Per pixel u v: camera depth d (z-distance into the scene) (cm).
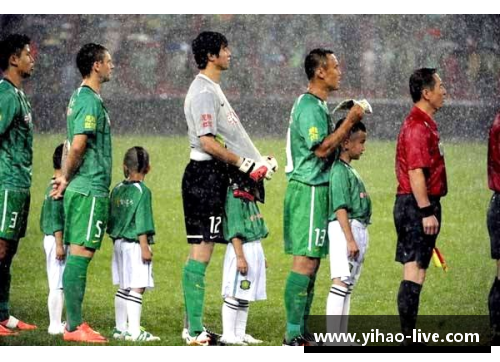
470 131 7938
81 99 2820
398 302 2756
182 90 9538
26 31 9325
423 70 2723
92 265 4256
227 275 2820
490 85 8844
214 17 9662
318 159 2764
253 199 2830
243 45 9419
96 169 2841
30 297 3634
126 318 2973
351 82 9219
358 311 3478
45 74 9175
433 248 2730
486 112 8256
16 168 2942
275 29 9425
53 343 2845
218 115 2852
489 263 4272
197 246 2847
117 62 9538
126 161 2930
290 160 2809
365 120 8100
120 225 2919
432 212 2678
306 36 9388
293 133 2789
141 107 8756
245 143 2891
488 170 2827
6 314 3075
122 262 2923
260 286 2823
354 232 2756
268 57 9369
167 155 7119
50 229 3002
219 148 2788
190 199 2833
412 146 2672
